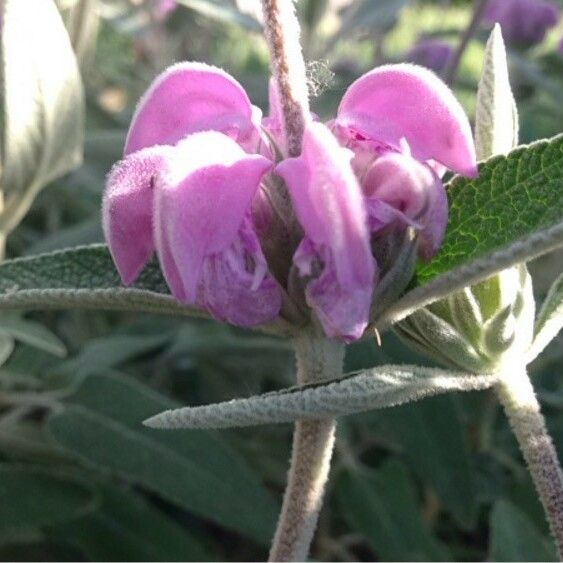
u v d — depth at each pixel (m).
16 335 0.19
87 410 0.19
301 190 0.09
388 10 0.31
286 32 0.10
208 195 0.09
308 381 0.10
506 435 0.26
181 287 0.09
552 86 0.34
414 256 0.10
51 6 0.16
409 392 0.10
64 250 0.12
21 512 0.18
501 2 0.35
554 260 0.23
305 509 0.11
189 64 0.10
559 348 0.25
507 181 0.10
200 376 0.27
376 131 0.10
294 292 0.10
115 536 0.20
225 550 0.25
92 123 0.31
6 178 0.17
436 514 0.24
